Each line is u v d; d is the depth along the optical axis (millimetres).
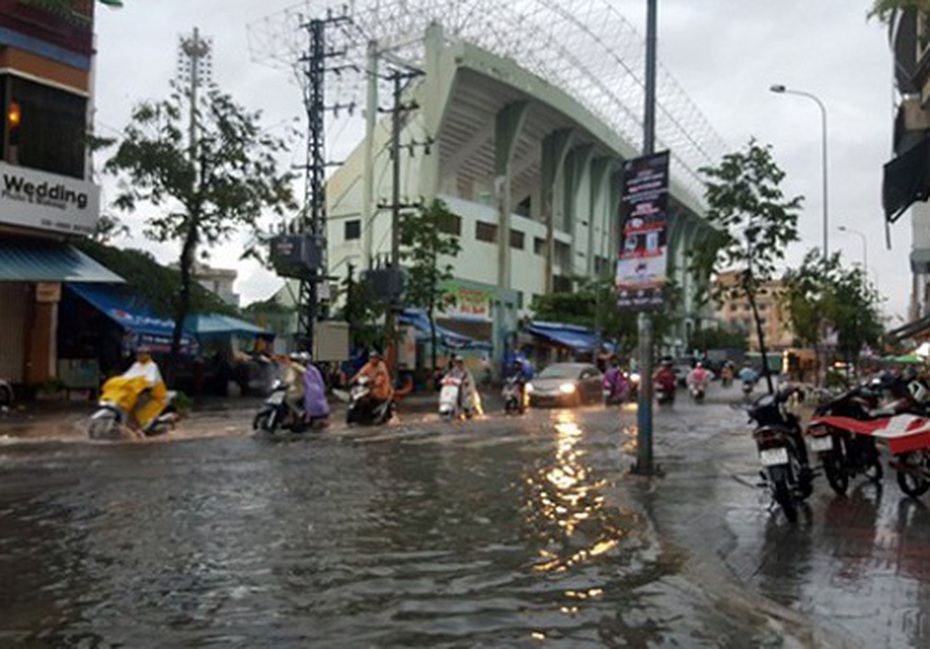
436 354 43750
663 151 11500
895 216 14281
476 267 58688
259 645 4879
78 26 23641
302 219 32375
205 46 50688
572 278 67750
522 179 74312
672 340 92125
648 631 5242
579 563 6898
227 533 7688
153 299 25578
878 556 7242
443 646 4910
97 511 8555
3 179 21422
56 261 22781
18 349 24000
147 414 15719
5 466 11500
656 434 18203
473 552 7195
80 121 23781
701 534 8070
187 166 23672
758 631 5273
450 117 59812
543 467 12477
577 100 67562
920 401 11898
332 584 6137
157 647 4836
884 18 10680
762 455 8844
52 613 5414
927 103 12531
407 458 13242
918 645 5051
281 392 16844
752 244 19922
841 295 38594
